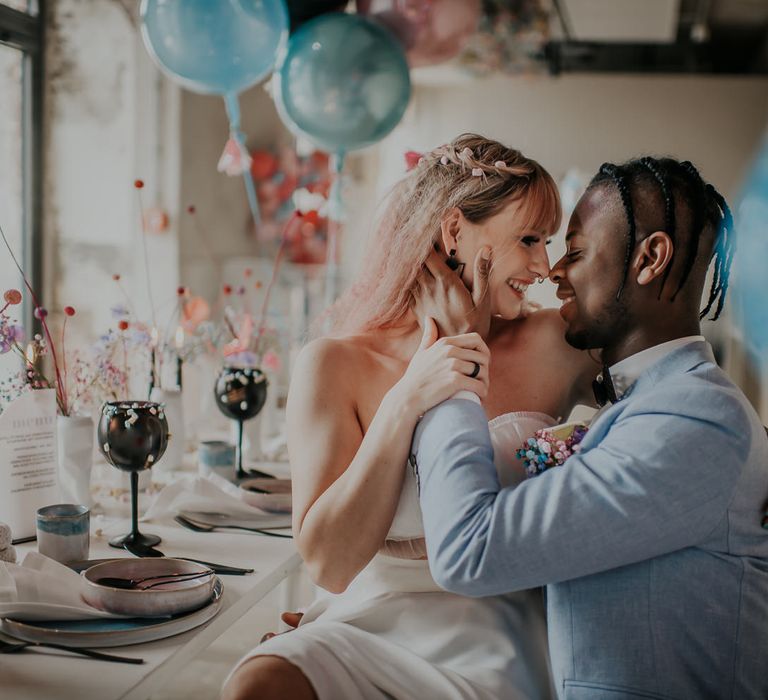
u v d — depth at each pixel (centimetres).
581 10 570
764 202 143
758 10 675
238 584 135
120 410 153
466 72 646
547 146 718
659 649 108
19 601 115
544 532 104
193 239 358
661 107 714
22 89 316
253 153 441
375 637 121
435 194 142
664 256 115
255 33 253
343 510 121
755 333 146
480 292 136
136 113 333
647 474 104
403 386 122
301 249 479
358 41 274
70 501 180
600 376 129
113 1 327
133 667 104
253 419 249
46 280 332
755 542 111
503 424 137
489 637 124
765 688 110
